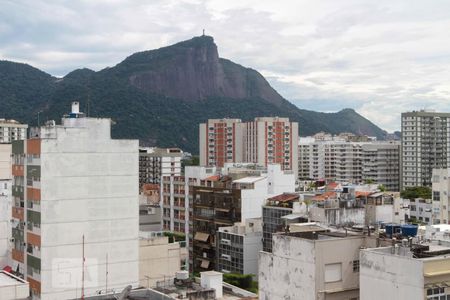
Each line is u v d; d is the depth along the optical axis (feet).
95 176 265.95
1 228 315.99
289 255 183.52
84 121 266.98
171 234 490.90
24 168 268.62
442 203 481.05
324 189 465.47
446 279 150.20
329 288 174.81
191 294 219.00
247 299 236.84
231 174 495.00
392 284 155.43
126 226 273.75
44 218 254.06
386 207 298.97
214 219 459.73
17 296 186.09
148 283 288.71
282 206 384.06
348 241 178.29
